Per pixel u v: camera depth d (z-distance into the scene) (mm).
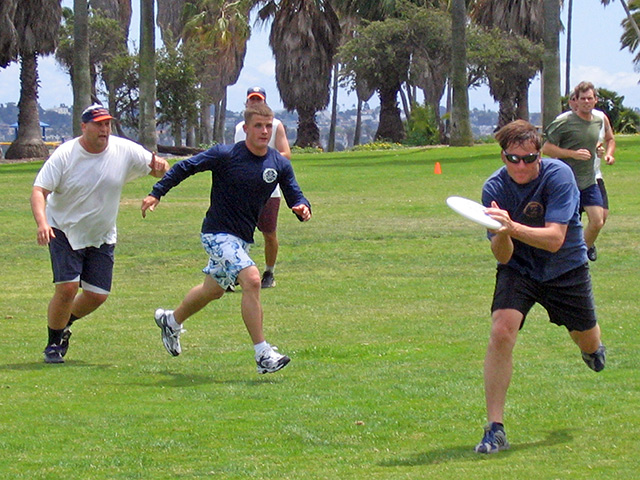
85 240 12609
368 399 10500
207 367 12297
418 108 74750
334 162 49875
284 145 17953
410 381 11234
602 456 8234
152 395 10906
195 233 25953
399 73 75312
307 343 13484
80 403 10586
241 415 9992
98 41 84250
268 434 9289
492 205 8852
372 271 19719
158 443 9039
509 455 8383
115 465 8391
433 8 77125
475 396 10500
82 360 12883
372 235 24469
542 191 8945
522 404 10047
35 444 9055
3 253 23359
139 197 34969
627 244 21516
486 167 42219
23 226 28016
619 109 85438
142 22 60156
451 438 9031
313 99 74750
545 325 14094
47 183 12234
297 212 11766
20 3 67375
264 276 18250
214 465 8320
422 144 73312
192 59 82500
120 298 17562
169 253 22906
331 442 8992
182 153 73562
